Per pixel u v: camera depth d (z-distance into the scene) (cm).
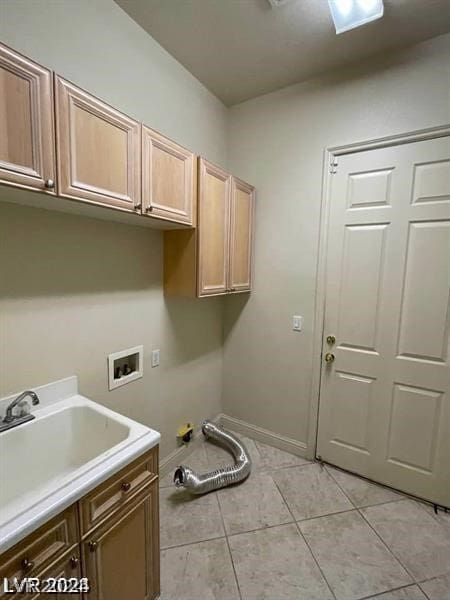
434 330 172
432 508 177
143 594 114
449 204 162
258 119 220
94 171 108
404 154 171
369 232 186
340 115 188
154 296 182
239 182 204
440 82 158
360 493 188
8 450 108
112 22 140
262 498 182
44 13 114
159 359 191
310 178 202
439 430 175
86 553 89
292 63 182
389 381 188
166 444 204
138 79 156
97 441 124
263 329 234
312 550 148
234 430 259
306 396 219
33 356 123
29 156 88
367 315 191
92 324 146
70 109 98
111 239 152
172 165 146
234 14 146
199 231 170
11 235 113
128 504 103
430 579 134
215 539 153
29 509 75
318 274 205
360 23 142
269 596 127
